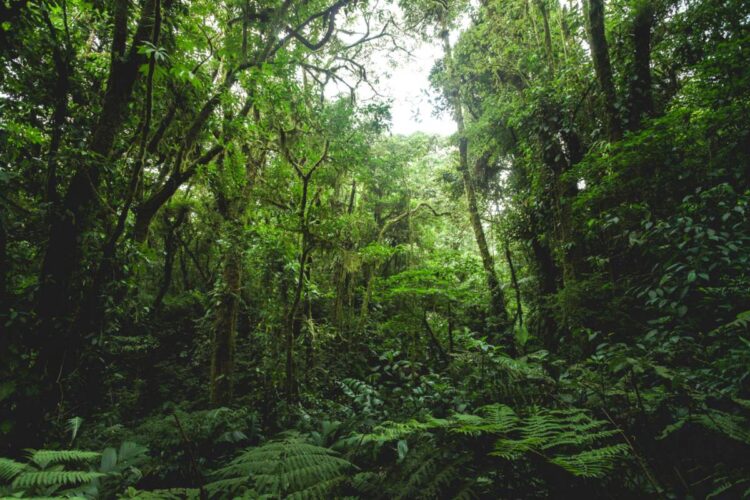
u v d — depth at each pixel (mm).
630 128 6242
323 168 7684
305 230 6711
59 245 3318
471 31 10633
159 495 1811
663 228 4184
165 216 11062
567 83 7980
